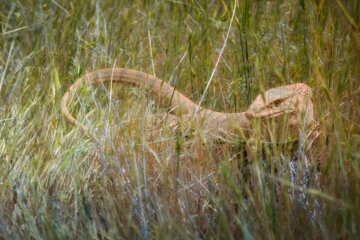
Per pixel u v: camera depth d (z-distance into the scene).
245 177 5.46
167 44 8.23
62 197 5.16
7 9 8.53
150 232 4.66
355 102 5.22
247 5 6.64
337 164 4.89
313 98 5.82
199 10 7.96
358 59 5.10
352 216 4.07
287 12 8.08
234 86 6.84
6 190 5.33
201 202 4.95
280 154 5.24
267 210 4.45
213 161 5.23
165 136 5.61
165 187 4.95
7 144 5.93
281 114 5.23
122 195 4.96
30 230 4.75
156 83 6.91
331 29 6.05
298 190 4.80
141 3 9.20
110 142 5.60
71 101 6.72
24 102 6.86
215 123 5.96
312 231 4.36
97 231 4.77
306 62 6.48
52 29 8.08
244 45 7.12
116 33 8.39
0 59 7.57
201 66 7.10
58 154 5.75
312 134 5.68
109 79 7.12
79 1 8.55
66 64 7.59
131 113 6.21
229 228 4.31
